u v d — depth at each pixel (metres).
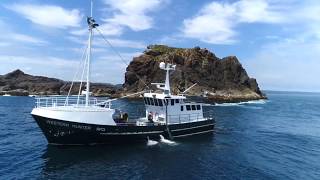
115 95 129.50
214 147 38.47
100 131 34.31
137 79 131.75
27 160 30.94
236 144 41.19
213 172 29.02
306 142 45.75
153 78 128.88
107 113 34.72
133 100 119.88
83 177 26.58
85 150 34.03
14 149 35.31
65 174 27.17
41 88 164.38
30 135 43.88
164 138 39.72
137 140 37.34
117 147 35.56
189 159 32.69
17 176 26.52
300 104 158.25
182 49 144.75
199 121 43.88
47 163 29.88
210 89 128.50
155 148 36.03
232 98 124.75
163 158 32.50
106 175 27.11
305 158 36.00
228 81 137.38
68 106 34.88
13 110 78.69
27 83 170.25
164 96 40.31
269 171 30.20
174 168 29.59
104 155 32.53
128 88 132.38
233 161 32.88
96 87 161.50
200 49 140.12
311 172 30.73
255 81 157.50
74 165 29.41
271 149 39.62
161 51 139.88
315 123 71.25
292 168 31.70
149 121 40.09
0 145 37.19
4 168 28.48
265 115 83.50
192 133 43.41
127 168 29.02
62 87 167.50
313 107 135.62
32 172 27.52
